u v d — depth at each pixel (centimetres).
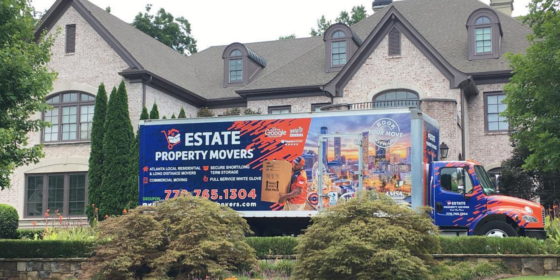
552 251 1481
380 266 1143
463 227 1650
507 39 2997
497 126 2864
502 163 2450
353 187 1697
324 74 3109
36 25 1855
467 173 1661
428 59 2773
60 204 2902
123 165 2584
